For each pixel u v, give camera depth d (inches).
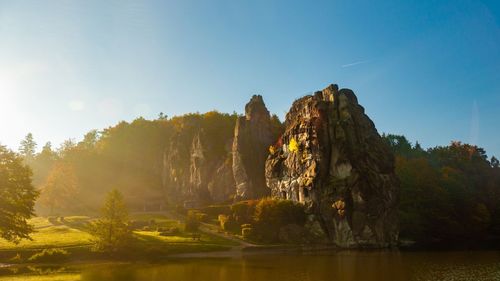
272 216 3826.3
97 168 7214.6
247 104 5728.3
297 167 4276.6
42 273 2058.3
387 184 3988.7
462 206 5329.7
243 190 5108.3
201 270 2156.7
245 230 3663.9
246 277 1898.4
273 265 2364.7
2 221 2309.3
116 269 2217.0
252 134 5442.9
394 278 1862.7
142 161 7544.3
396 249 3442.4
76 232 3528.5
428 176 5669.3
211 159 5979.3
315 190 3983.8
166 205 6013.8
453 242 4252.0
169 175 6638.8
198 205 5467.5
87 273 2054.6
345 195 3838.6
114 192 2913.4
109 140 7790.4
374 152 4109.3
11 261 2450.8
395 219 3961.6
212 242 3420.3
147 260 2691.9
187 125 6924.2
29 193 2452.0
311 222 3914.9
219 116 6879.9
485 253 2979.8
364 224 3750.0
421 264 2352.4
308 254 3075.8
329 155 4146.2
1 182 2340.1
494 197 5836.6
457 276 1911.9
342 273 2018.9
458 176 6451.8
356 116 4286.4
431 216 4943.4
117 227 2832.2
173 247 3097.9
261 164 5310.0
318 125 4229.8
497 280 1809.8
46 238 3120.1
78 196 6240.2
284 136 4702.3
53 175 5246.1
